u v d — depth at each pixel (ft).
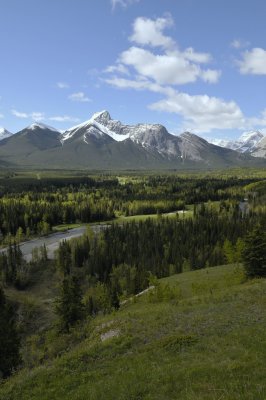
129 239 584.40
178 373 72.69
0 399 82.38
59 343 170.50
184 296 200.13
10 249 527.40
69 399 73.61
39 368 97.71
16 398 81.56
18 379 93.30
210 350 83.71
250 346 80.69
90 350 99.86
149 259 501.97
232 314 108.68
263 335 85.40
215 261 452.76
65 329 212.23
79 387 78.95
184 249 511.81
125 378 77.30
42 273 510.17
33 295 448.65
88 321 189.47
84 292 457.68
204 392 62.59
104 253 532.73
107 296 282.97
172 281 256.11
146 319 121.70
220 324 100.99
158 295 191.42
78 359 95.25
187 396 61.87
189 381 68.13
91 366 90.48
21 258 534.37
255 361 70.28
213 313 113.39
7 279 468.34
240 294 133.49
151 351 91.04
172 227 618.44
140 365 83.10
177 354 86.12
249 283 176.24
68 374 87.76
